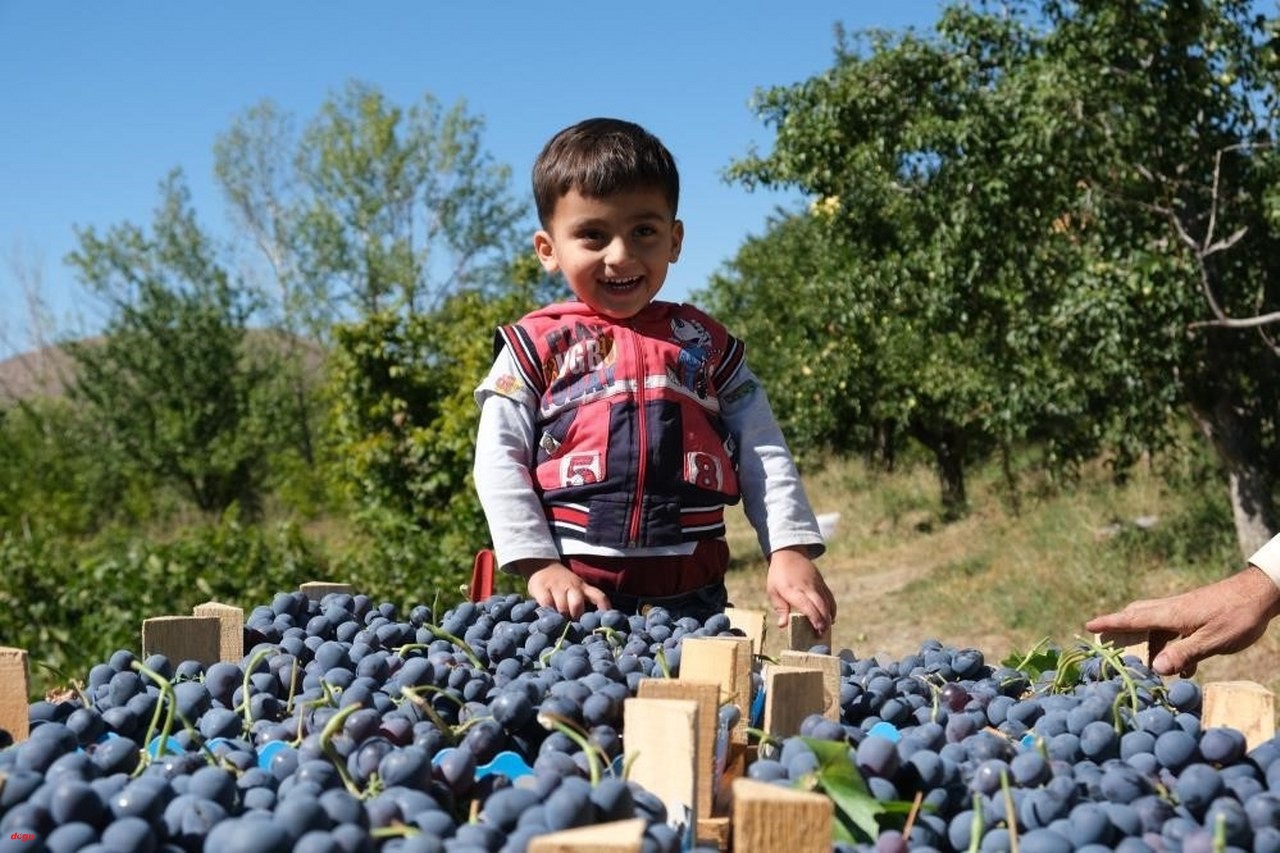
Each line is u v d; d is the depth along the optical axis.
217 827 1.03
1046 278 9.36
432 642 2.00
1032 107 8.55
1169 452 12.30
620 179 2.49
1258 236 8.76
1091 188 8.73
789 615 2.19
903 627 10.15
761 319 21.97
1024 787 1.27
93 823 1.08
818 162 10.45
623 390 2.52
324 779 1.21
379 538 10.95
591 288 2.55
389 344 11.55
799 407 17.56
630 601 2.46
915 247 10.46
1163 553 10.02
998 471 17.36
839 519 17.91
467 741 1.40
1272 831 1.12
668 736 1.23
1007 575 10.70
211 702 1.62
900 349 14.82
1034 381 9.92
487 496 2.47
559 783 1.17
